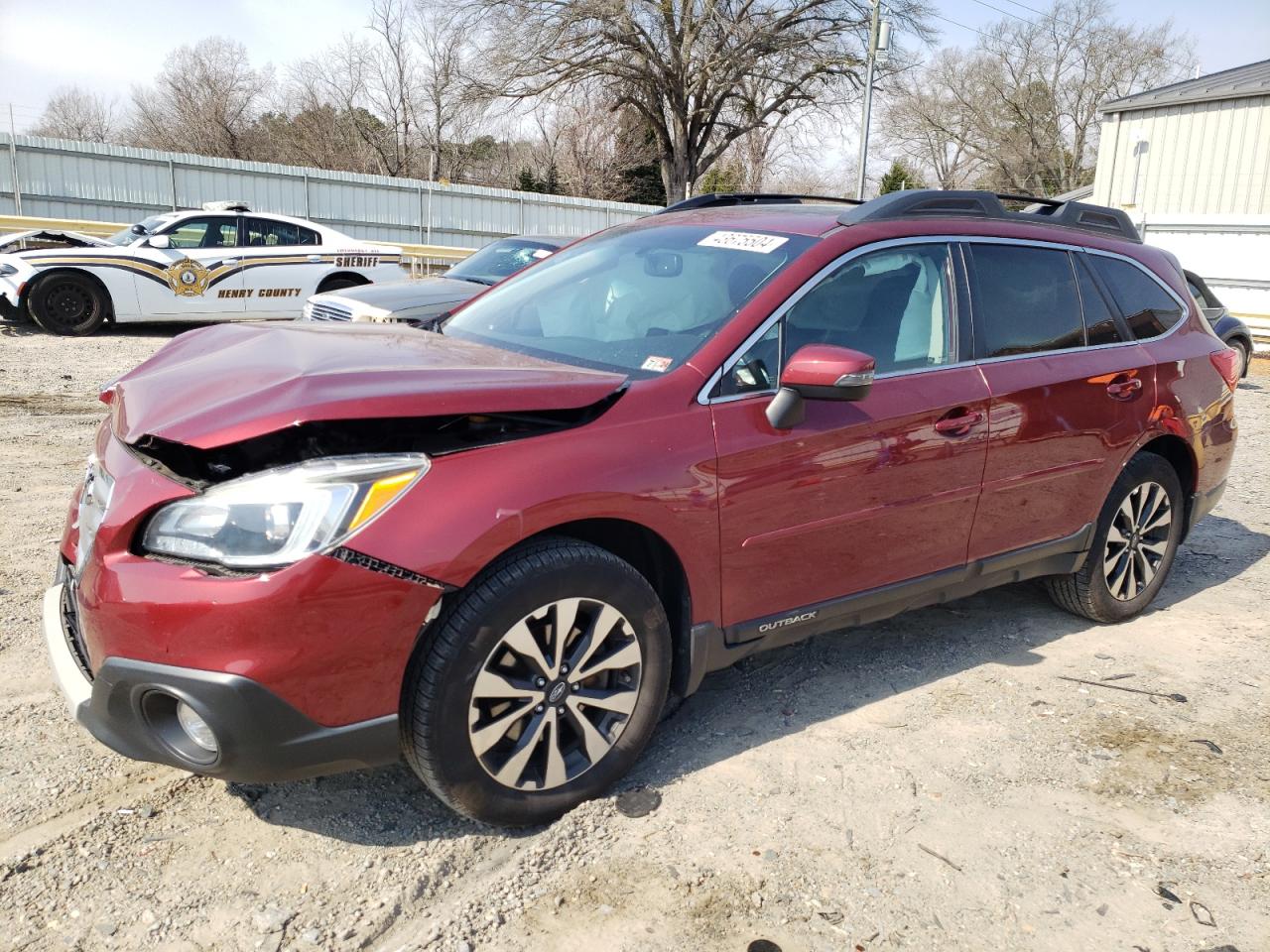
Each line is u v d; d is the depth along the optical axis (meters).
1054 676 3.89
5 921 2.32
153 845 2.63
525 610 2.57
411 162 50.75
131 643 2.31
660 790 2.96
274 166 23.08
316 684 2.33
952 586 3.66
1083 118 52.09
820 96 37.12
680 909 2.46
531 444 2.62
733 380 3.01
